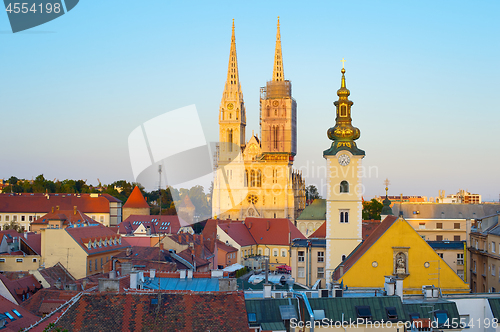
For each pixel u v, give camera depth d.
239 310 68.31
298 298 71.94
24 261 143.50
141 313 67.12
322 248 157.75
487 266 126.56
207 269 159.50
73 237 146.50
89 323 65.56
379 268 100.50
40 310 91.81
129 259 130.88
